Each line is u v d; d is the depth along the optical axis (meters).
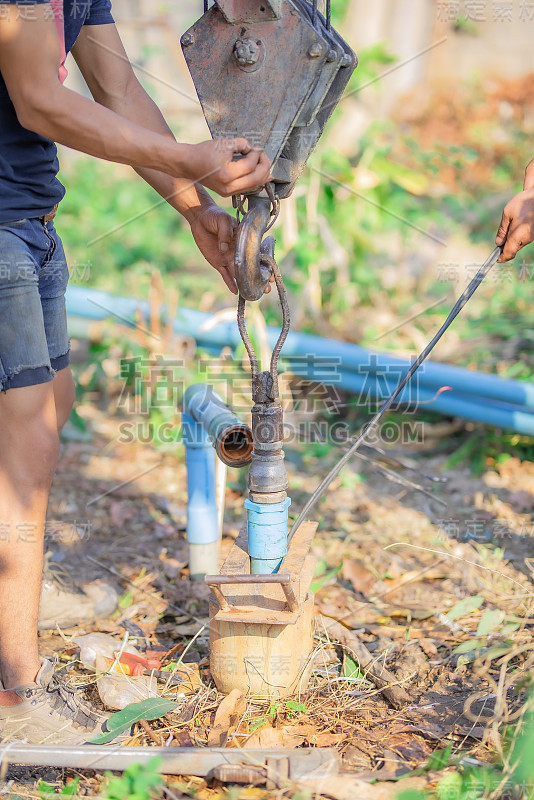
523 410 2.99
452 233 5.10
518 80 7.82
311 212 3.91
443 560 2.59
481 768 1.60
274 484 1.75
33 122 1.55
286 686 1.82
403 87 7.13
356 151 4.77
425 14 6.41
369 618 2.29
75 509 3.02
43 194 1.74
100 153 1.58
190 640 2.20
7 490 1.70
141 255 5.00
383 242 4.94
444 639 2.16
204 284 4.70
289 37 1.59
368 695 1.90
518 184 5.97
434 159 5.27
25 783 1.65
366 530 2.81
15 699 1.72
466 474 3.21
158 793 1.58
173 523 2.93
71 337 3.69
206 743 1.73
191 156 1.56
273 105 1.62
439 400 3.13
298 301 3.99
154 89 5.54
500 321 4.05
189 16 6.54
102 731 1.76
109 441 3.60
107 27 1.94
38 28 1.48
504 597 2.35
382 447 3.41
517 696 1.84
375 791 1.53
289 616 1.73
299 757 1.60
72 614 2.28
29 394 1.68
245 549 1.93
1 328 1.65
